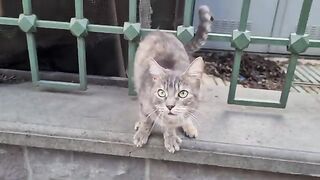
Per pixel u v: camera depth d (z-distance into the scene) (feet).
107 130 2.20
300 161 2.08
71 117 2.31
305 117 2.42
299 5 4.39
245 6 2.24
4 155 2.35
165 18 3.21
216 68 4.23
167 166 2.27
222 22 4.48
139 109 2.26
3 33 2.73
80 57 2.47
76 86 2.57
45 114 2.33
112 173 2.34
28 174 2.42
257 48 4.65
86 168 2.34
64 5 2.68
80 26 2.35
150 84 2.00
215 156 2.12
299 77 4.11
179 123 2.03
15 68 2.89
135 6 2.31
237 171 2.22
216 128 2.26
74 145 2.21
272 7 4.42
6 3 2.65
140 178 2.34
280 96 2.57
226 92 2.68
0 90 2.58
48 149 2.30
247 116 2.39
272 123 2.34
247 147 2.12
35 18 2.39
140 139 2.14
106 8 2.72
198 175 2.27
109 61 2.92
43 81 2.59
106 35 2.81
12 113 2.33
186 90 1.93
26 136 2.22
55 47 2.84
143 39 2.34
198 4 4.38
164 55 2.17
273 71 4.30
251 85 3.96
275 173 2.20
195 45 2.38
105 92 2.63
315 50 4.58
